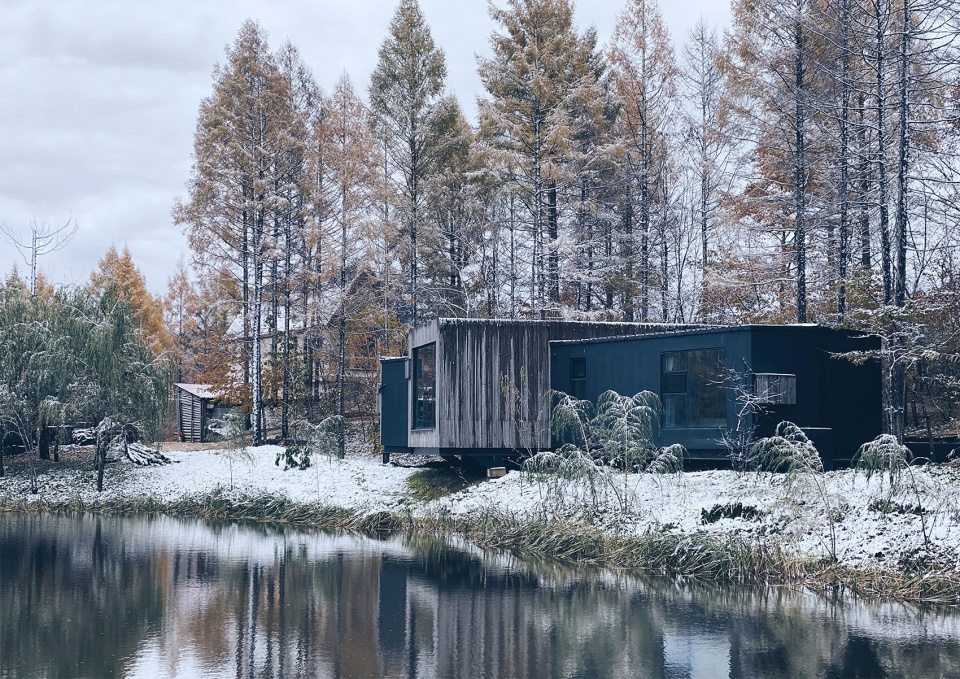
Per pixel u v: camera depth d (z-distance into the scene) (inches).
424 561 744.3
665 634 502.3
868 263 1168.8
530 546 779.4
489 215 1708.9
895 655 455.5
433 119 1638.8
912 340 876.0
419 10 1651.1
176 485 1240.2
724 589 621.9
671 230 1578.5
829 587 605.0
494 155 1473.9
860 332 887.1
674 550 678.5
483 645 484.4
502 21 1551.4
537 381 1035.9
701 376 872.9
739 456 810.8
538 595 607.5
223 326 1935.3
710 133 1318.9
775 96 1187.9
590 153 1539.1
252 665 446.9
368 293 1541.6
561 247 1480.1
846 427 858.8
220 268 1588.3
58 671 437.1
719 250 1419.8
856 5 1015.6
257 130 1567.4
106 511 1171.9
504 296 1665.8
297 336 1771.7
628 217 1628.9
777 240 1392.7
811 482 682.2
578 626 522.9
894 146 1017.5
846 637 490.3
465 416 1011.9
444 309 1701.5
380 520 965.2
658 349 908.6
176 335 2448.3
